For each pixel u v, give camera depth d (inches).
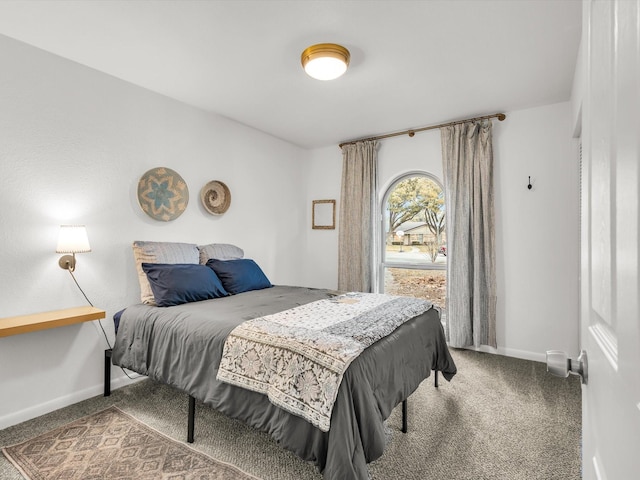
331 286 185.6
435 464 71.4
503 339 138.6
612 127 21.0
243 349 70.5
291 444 59.1
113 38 88.5
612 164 21.0
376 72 105.8
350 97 124.7
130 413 92.0
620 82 19.1
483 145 139.6
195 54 96.1
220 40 89.4
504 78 109.6
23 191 89.9
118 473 68.3
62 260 95.9
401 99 126.0
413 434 82.1
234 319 81.7
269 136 169.0
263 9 77.1
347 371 58.3
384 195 174.4
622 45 18.7
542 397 101.3
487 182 137.9
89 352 101.7
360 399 57.7
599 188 24.6
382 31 85.0
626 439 18.2
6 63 87.1
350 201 175.5
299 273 188.7
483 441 79.4
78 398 98.8
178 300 100.2
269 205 169.5
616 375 20.3
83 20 81.1
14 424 86.5
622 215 18.8
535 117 132.5
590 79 27.8
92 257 103.4
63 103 97.3
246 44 91.1
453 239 144.5
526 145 134.2
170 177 123.4
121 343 96.4
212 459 72.4
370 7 76.2
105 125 106.7
